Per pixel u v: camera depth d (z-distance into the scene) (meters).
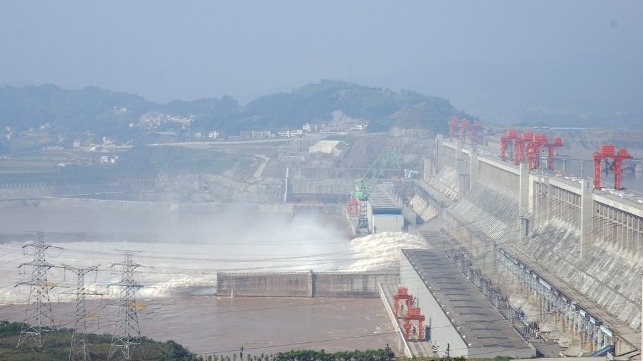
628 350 187.62
